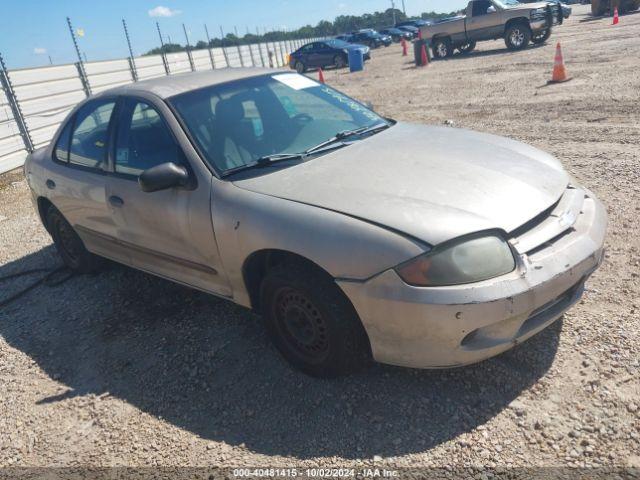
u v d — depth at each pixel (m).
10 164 12.02
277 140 3.54
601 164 5.86
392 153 3.28
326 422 2.76
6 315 4.55
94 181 4.08
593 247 2.80
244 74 4.12
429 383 2.91
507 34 19.48
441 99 11.86
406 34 43.59
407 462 2.45
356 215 2.68
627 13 27.72
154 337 3.79
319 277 2.79
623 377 2.72
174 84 3.90
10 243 6.41
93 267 4.93
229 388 3.14
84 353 3.76
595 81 10.79
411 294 2.47
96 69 16.38
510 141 3.64
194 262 3.48
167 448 2.77
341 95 4.32
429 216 2.59
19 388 3.49
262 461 2.59
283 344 3.17
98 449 2.85
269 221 2.88
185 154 3.39
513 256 2.57
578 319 3.23
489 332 2.54
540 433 2.49
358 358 2.88
